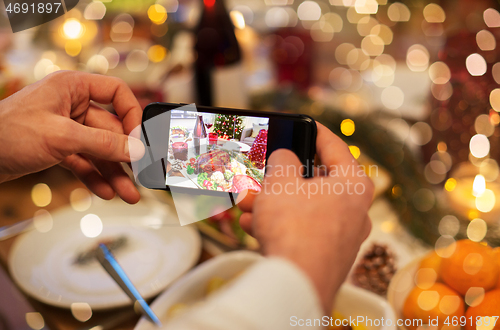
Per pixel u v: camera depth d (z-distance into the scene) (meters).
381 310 0.42
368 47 1.13
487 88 0.62
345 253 0.30
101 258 0.50
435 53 0.96
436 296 0.44
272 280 0.23
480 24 0.72
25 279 0.53
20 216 0.70
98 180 0.60
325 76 1.08
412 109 0.84
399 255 0.57
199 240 0.60
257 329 0.20
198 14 0.94
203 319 0.20
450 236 0.57
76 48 1.04
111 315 0.49
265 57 1.07
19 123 0.48
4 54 1.00
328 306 0.27
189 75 0.90
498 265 0.44
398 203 0.65
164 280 0.52
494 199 0.61
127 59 0.94
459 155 0.69
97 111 0.59
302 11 1.20
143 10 1.05
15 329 0.59
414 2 0.94
